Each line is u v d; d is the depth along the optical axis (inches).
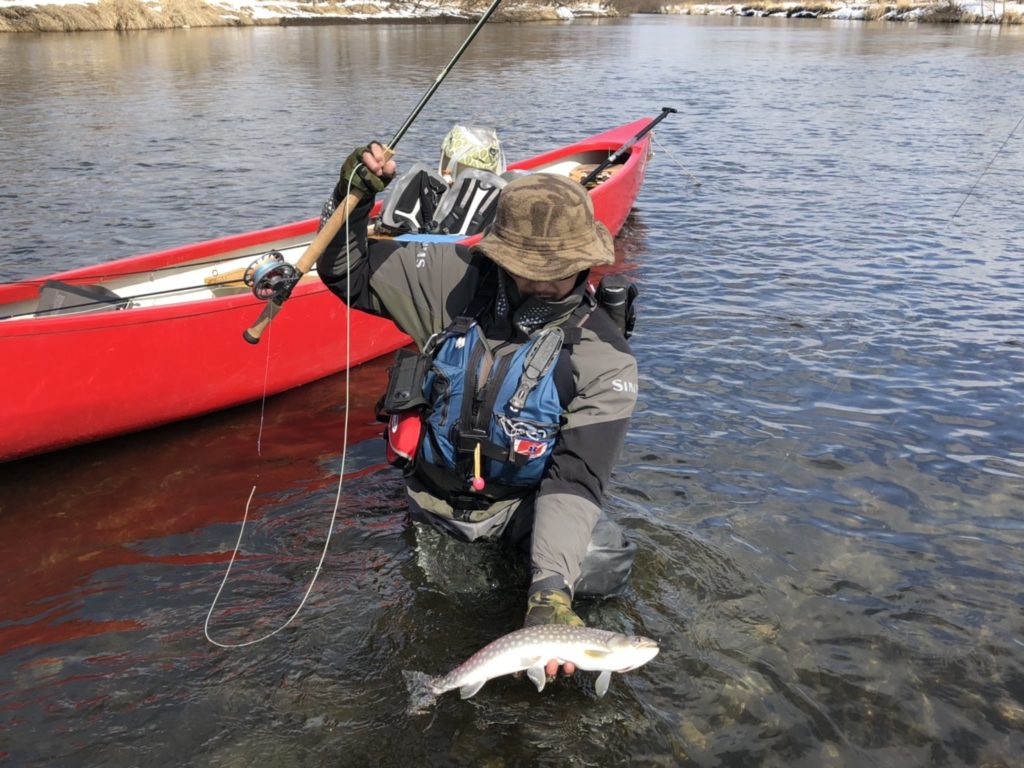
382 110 612.7
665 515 135.8
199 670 104.1
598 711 98.6
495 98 691.4
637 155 332.5
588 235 90.4
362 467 153.5
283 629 111.0
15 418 147.6
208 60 926.4
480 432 99.0
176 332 161.0
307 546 128.3
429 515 113.9
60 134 495.8
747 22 2331.4
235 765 91.4
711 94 729.6
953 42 1341.0
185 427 170.6
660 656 106.7
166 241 306.7
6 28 1203.2
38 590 119.0
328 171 418.0
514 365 96.8
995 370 196.7
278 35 1322.6
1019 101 670.5
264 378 178.7
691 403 176.9
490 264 103.6
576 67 957.8
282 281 105.0
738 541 130.1
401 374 103.3
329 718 97.5
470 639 108.9
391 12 1743.4
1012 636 113.3
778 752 94.5
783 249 294.7
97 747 93.3
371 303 109.0
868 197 370.9
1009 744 96.6
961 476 152.1
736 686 102.9
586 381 94.2
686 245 299.7
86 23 1269.7
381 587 118.1
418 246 107.4
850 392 184.1
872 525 136.5
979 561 128.6
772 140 514.9
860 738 96.7
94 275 197.6
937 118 593.3
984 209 349.4
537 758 92.7
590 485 92.5
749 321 225.1
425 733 95.6
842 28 1878.7
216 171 413.7
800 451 158.4
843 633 112.5
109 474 151.4
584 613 112.7
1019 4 1907.0
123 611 114.7
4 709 97.9
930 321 226.7
